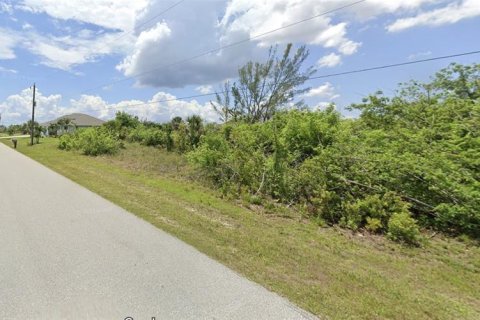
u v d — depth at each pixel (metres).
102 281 3.95
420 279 4.73
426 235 6.88
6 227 6.06
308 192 8.98
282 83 22.98
